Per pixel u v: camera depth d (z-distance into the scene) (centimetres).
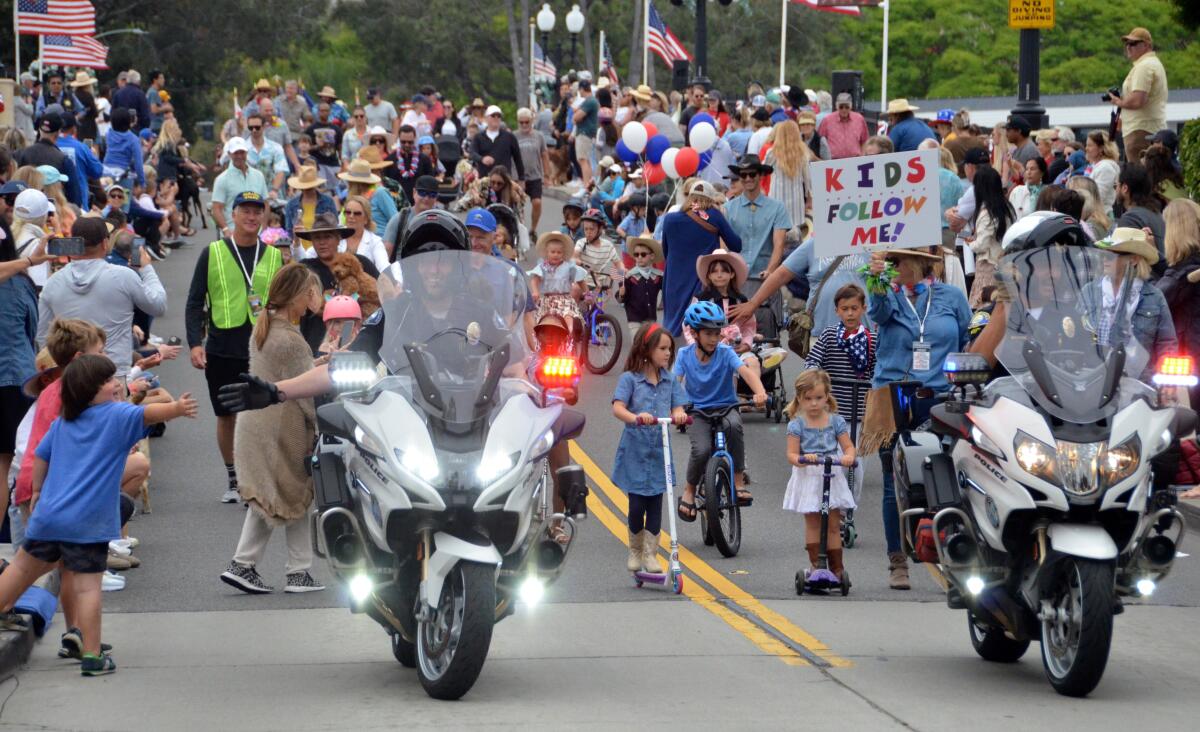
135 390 3098
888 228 3803
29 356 3484
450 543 2384
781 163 5647
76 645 2733
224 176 6325
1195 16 7244
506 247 5388
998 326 2720
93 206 6272
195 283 4041
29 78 9975
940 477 2658
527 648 2873
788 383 5706
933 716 2419
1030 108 8206
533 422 2494
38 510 2658
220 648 2873
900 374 3397
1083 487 2419
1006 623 2586
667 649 2877
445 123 12250
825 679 2666
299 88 11269
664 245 5134
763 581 3447
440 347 2531
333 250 4062
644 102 9300
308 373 2669
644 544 3450
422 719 2372
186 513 4009
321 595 3291
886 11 11512
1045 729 2348
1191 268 3869
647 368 3450
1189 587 3434
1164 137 5525
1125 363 2592
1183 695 2581
